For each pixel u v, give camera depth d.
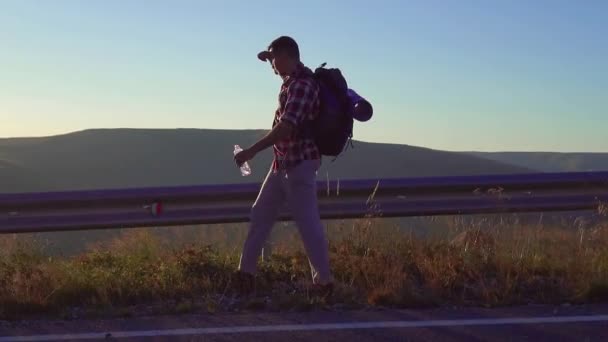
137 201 8.95
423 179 9.28
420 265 7.61
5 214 8.87
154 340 5.75
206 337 5.79
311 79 6.55
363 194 9.26
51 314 6.58
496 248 8.12
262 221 6.96
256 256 7.00
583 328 5.94
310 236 6.73
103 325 6.18
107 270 7.59
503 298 6.77
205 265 7.61
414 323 6.10
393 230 8.58
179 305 6.58
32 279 7.10
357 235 8.38
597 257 7.80
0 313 6.46
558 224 9.27
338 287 6.98
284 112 6.45
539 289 7.08
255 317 6.33
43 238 9.27
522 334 5.80
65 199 8.81
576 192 9.69
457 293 7.05
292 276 7.45
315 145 6.70
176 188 8.92
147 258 8.30
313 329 5.95
